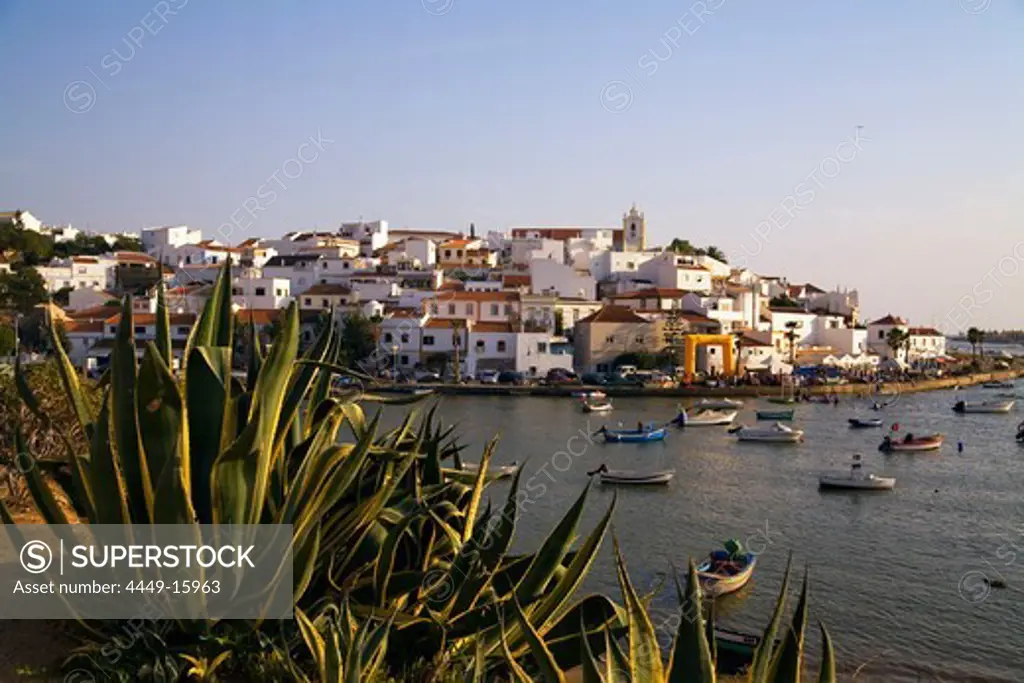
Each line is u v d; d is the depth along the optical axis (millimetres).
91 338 85375
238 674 8391
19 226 131625
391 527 10078
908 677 20594
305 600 9562
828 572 28344
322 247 137875
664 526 34375
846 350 120938
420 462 11039
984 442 60156
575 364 101188
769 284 152125
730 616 24266
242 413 8719
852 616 24406
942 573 28344
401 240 157375
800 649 6094
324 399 10070
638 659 6238
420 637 9273
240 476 8195
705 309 109375
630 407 78125
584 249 138125
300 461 9422
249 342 9781
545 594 9867
